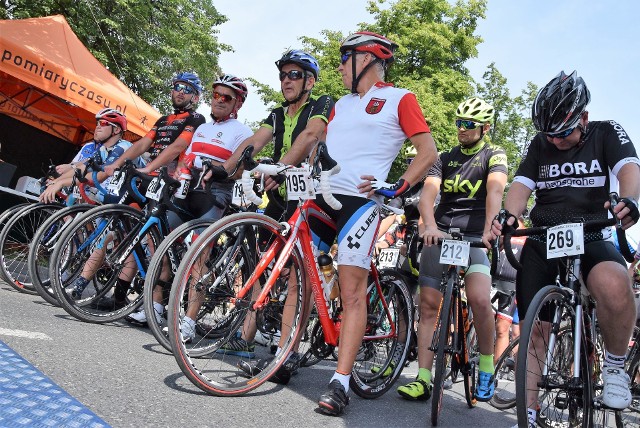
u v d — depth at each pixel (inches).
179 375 107.3
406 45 704.4
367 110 114.4
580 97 97.0
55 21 331.9
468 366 135.0
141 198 164.6
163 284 134.3
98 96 327.0
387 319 135.9
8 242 172.9
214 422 83.9
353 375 124.0
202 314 117.1
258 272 110.1
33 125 385.4
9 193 224.2
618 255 99.6
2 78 346.9
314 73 140.5
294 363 120.3
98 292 148.9
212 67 697.6
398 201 169.2
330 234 121.6
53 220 159.9
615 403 96.0
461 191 143.8
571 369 97.8
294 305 118.3
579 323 97.7
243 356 129.7
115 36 565.0
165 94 637.9
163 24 605.6
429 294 136.9
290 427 90.4
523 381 87.4
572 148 104.4
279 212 144.9
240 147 144.7
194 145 162.4
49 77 307.4
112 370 99.3
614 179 102.4
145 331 148.9
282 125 144.4
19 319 125.6
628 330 97.6
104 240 148.5
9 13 512.7
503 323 181.3
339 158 113.1
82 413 73.8
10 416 68.0
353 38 118.6
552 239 97.2
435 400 113.0
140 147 180.5
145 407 83.6
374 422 106.1
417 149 110.7
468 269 137.6
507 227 100.8
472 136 142.7
